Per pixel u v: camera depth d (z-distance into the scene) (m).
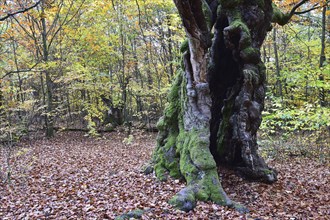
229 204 5.72
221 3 7.36
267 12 7.68
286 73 10.84
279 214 5.54
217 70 8.04
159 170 7.72
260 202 6.26
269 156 11.13
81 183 7.69
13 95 16.31
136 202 5.95
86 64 19.64
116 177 8.07
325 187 7.39
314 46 15.42
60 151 13.58
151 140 16.94
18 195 6.96
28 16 16.67
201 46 6.65
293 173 8.73
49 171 9.39
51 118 18.14
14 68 17.56
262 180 7.41
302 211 5.76
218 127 8.13
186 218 5.09
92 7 17.86
